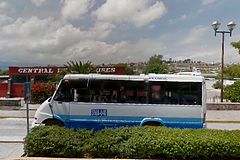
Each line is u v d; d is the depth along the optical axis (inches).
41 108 535.2
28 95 415.5
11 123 733.3
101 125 528.4
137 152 314.7
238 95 1090.1
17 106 1040.2
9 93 1460.4
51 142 319.9
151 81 529.0
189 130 350.3
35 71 1656.0
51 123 530.9
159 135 323.0
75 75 538.0
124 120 526.0
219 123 812.6
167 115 522.3
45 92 1176.2
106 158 316.5
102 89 533.3
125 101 529.7
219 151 309.1
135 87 531.2
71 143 321.7
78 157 320.2
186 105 521.3
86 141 325.7
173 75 532.1
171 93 526.3
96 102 530.6
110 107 528.7
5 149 418.6
